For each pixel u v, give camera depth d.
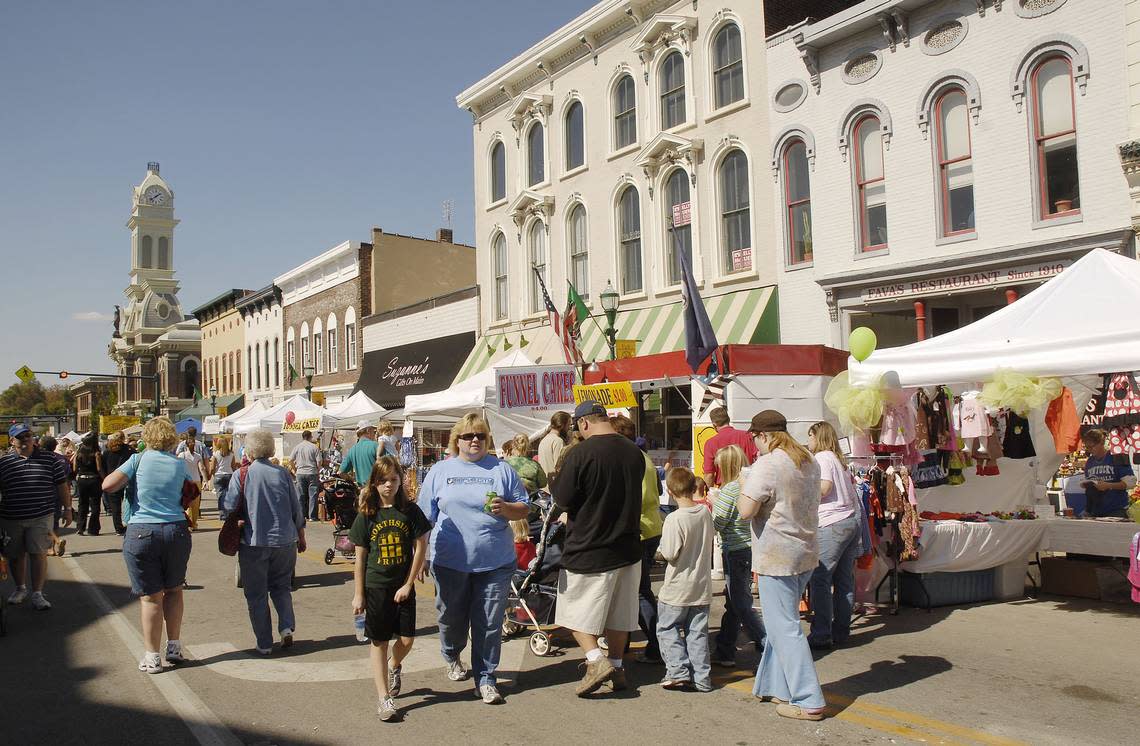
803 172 17.30
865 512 8.28
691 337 12.08
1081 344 7.80
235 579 11.25
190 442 18.59
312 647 7.61
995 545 9.05
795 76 17.22
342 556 13.09
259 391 43.62
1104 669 6.55
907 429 9.02
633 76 21.34
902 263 15.25
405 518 5.79
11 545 9.31
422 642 7.79
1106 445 9.95
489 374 16.45
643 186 20.84
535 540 8.15
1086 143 13.05
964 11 14.53
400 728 5.46
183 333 76.69
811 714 5.46
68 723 5.62
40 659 7.27
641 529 6.96
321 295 36.94
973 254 14.12
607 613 6.11
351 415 21.44
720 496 6.82
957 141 14.80
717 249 19.12
